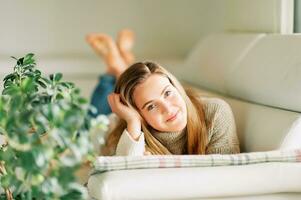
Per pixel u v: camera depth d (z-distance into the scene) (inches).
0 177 52.5
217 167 59.4
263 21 91.6
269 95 72.3
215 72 88.9
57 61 116.4
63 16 123.3
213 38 99.3
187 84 99.7
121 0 126.3
